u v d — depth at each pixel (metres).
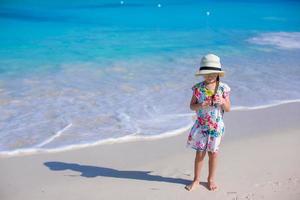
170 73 11.15
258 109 8.86
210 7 23.02
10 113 8.35
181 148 7.04
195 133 5.60
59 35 15.93
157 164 6.49
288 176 6.03
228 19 19.88
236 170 6.22
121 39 15.27
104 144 7.16
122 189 5.75
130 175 6.15
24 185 5.88
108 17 19.78
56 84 10.16
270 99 9.45
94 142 7.21
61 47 13.99
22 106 8.73
